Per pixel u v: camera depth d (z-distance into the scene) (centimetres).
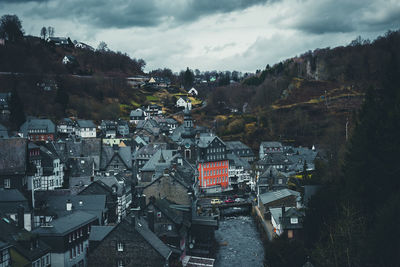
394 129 6338
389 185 6103
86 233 7594
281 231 8875
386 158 6309
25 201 7881
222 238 10819
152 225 7394
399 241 4912
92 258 6506
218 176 18975
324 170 12188
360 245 5394
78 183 10612
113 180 10562
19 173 8612
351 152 7425
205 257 8675
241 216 13850
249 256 9225
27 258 5781
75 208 8638
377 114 6956
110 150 13738
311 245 7412
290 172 16875
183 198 9612
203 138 19175
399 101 6594
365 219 5953
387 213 5081
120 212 10100
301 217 8475
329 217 7212
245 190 18662
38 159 10769
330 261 5688
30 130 19375
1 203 7756
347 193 6775
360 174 6562
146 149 17188
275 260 6756
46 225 6850
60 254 6650
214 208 13775
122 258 6431
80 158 12612
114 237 6469
